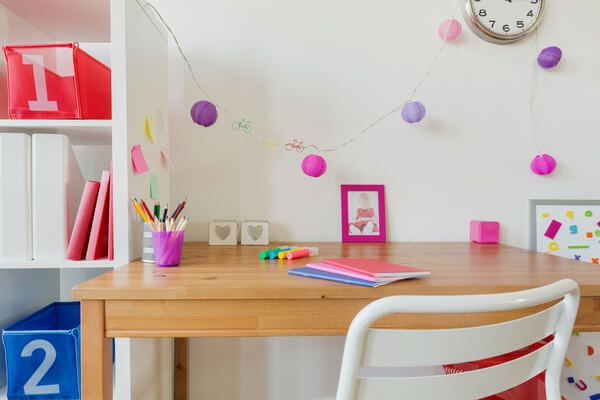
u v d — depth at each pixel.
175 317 0.82
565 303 0.73
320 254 1.22
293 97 1.50
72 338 1.01
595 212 1.54
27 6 1.11
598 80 1.55
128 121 1.03
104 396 0.81
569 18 1.53
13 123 0.99
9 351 0.99
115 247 1.03
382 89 1.51
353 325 0.58
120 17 1.00
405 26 1.51
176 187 1.49
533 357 0.74
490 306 0.58
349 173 1.52
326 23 1.50
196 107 1.33
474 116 1.53
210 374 1.52
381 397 0.62
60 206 1.02
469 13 1.48
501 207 1.55
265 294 0.81
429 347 0.61
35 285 1.27
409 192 1.53
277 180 1.51
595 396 1.50
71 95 1.03
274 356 1.53
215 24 1.48
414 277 0.91
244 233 1.43
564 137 1.55
